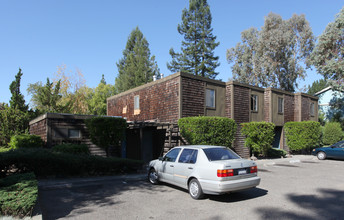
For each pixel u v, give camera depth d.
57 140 13.23
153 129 18.75
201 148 7.53
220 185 6.43
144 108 19.95
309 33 36.66
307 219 5.51
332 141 26.64
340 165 15.38
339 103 32.22
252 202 6.83
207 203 6.74
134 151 18.67
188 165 7.47
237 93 19.00
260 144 17.59
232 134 15.40
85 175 10.43
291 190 8.26
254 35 42.66
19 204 5.10
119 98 24.17
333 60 26.70
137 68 49.59
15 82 19.47
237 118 18.77
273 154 20.08
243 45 42.75
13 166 9.05
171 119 16.69
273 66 36.50
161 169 8.77
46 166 9.62
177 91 16.31
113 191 8.20
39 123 14.68
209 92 17.86
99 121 12.65
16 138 13.00
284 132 23.39
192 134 14.32
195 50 45.72
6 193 5.38
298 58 38.25
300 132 21.92
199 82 17.25
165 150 16.75
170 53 47.47
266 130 17.55
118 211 6.11
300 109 24.67
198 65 45.22
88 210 6.20
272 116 21.83
